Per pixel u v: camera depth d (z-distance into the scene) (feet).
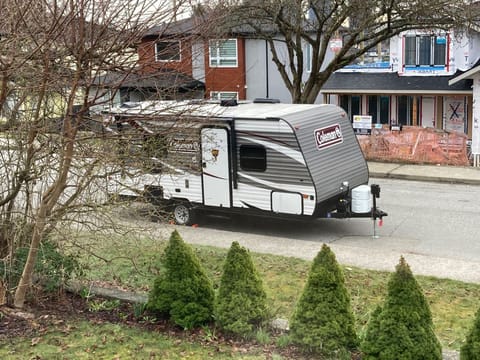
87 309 27.20
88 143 26.00
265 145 46.47
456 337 25.90
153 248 38.52
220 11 47.37
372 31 80.53
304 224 50.78
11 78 24.57
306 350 22.27
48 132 24.99
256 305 24.03
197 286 24.94
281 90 106.83
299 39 80.64
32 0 22.79
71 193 32.37
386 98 94.73
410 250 42.34
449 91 86.07
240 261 24.06
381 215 46.26
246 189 48.03
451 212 53.67
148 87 34.50
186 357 22.63
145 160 29.12
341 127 49.39
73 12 21.58
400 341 19.81
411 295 20.11
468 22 72.13
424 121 92.94
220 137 48.08
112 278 32.53
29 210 27.32
